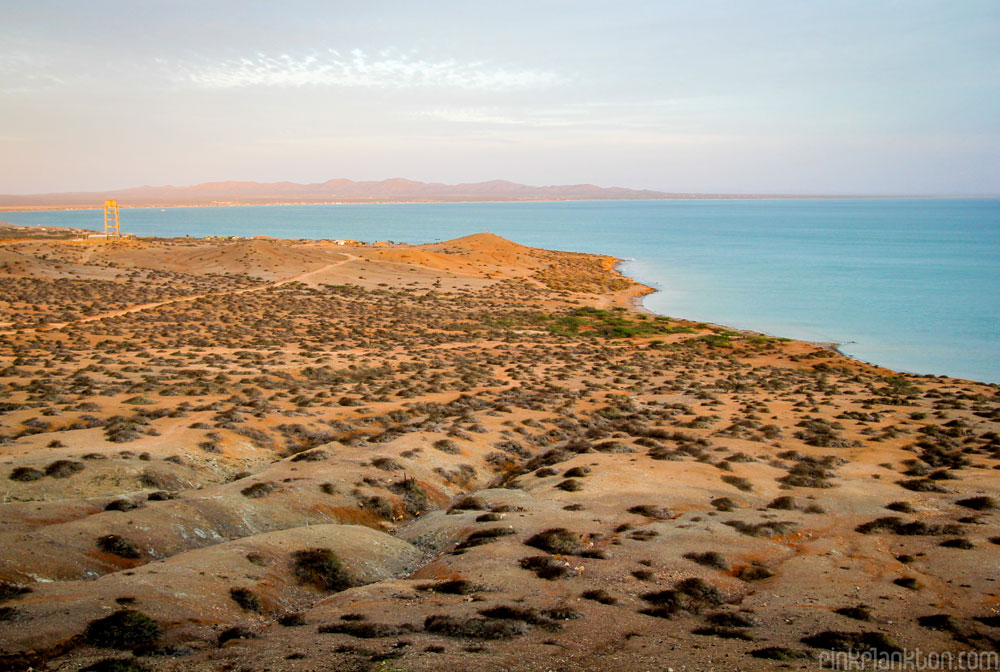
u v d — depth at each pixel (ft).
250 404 134.72
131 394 141.08
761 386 196.65
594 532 72.90
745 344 269.64
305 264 431.02
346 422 132.67
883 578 60.54
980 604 53.93
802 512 83.10
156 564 60.03
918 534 73.26
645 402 168.04
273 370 181.68
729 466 102.63
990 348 270.46
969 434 133.39
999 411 153.79
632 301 395.34
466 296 375.04
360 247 551.59
